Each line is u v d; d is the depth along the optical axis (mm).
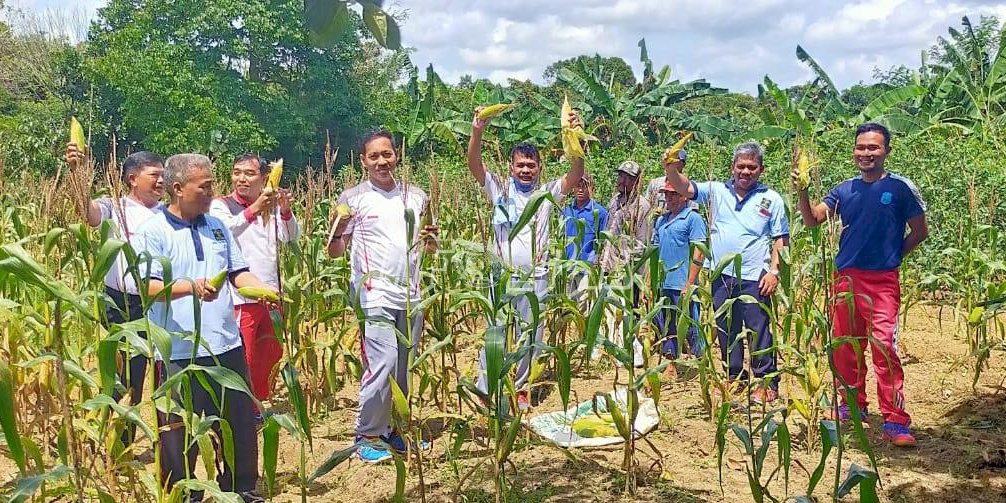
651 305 4668
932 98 19875
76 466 2990
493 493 4266
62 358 2898
